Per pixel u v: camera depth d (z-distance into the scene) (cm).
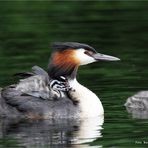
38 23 3178
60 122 1753
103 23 3195
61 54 1845
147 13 3406
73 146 1529
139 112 1845
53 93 1795
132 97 1889
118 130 1655
